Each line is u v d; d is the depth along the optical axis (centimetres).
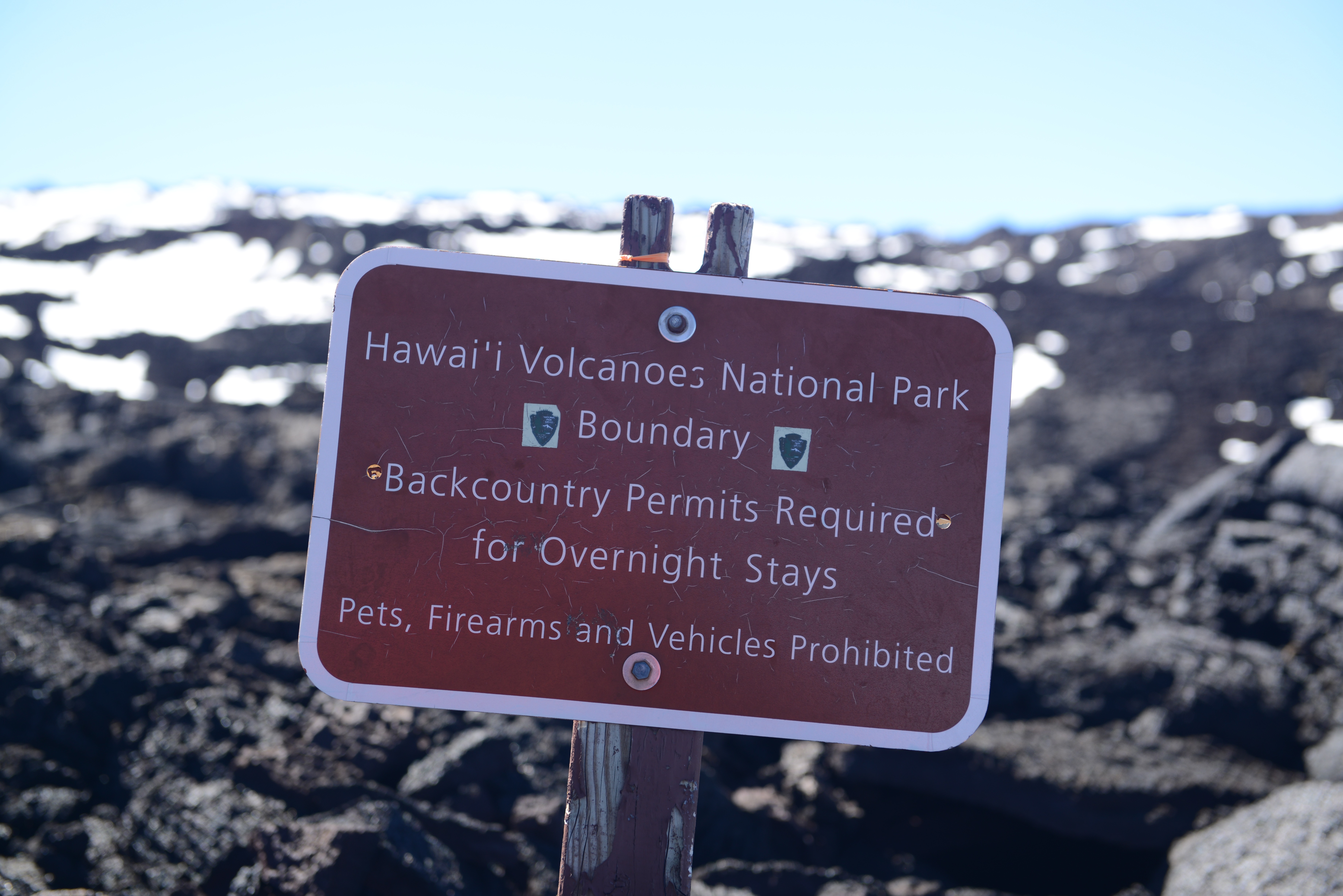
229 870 396
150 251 3281
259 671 613
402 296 236
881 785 519
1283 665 635
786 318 240
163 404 1969
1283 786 519
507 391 235
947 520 238
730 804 494
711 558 235
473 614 232
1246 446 1995
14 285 2802
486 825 419
